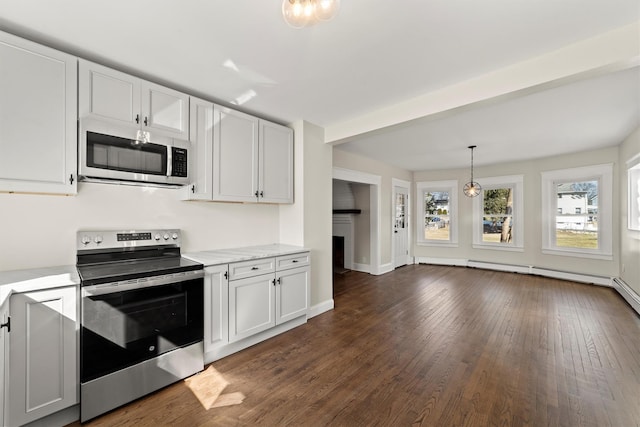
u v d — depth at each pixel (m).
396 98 2.71
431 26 1.68
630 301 3.66
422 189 6.97
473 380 2.07
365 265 5.92
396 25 1.67
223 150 2.65
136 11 1.54
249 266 2.56
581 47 1.84
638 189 3.90
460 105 2.41
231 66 2.13
